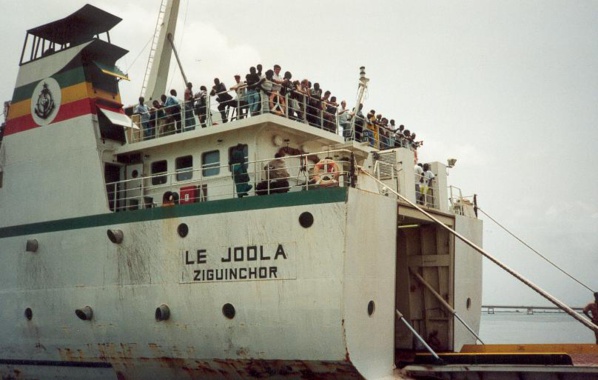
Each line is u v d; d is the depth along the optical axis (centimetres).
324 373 1371
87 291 1728
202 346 1508
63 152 1888
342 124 1942
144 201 1809
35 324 1848
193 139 1741
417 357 1517
